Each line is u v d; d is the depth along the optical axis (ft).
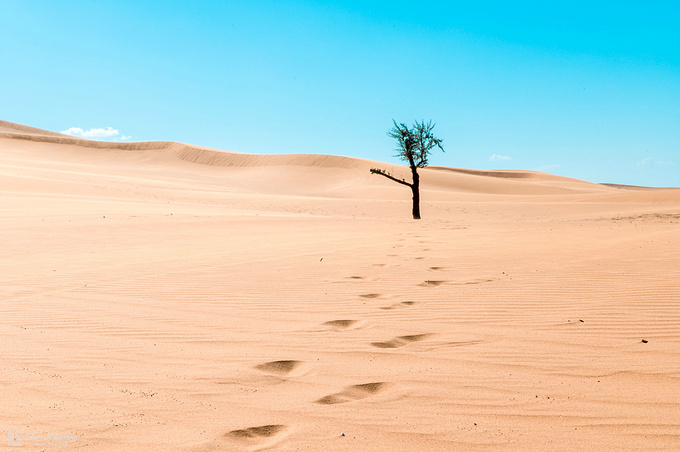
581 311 16.19
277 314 16.93
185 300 19.19
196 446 8.15
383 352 12.93
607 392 10.09
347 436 8.46
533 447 7.98
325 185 269.23
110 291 20.94
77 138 415.85
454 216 102.17
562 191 260.42
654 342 13.00
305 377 11.32
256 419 9.19
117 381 11.07
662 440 8.12
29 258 30.94
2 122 546.67
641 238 33.27
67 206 72.08
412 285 21.08
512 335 14.07
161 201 107.24
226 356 12.78
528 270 23.40
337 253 31.19
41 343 13.89
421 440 8.29
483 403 9.73
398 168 293.23
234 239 40.37
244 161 368.07
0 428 8.77
